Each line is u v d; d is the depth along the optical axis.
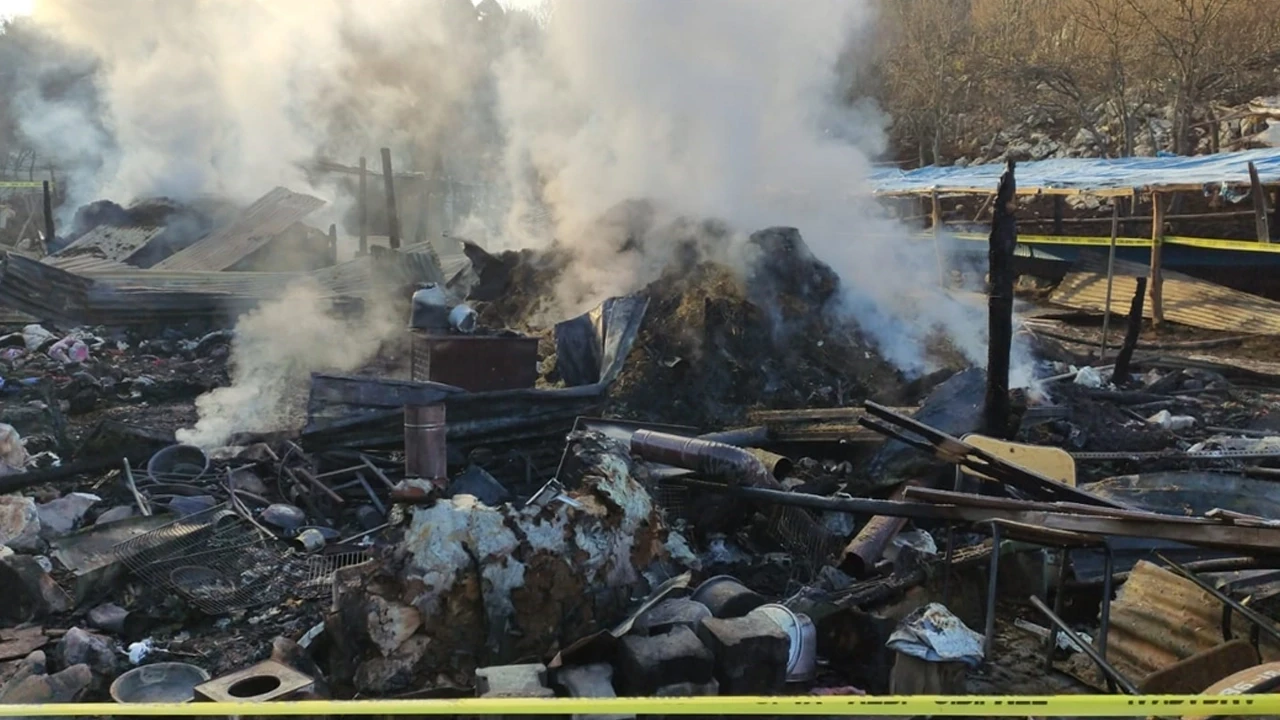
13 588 4.98
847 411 7.32
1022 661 4.44
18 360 11.84
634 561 4.52
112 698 3.92
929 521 6.04
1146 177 16.23
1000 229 6.50
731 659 3.69
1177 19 24.42
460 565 4.11
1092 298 16.80
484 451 7.16
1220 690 2.84
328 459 6.91
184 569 5.29
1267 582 4.44
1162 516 4.09
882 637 4.29
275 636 4.82
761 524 5.93
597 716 3.38
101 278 14.82
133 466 7.11
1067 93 27.77
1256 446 7.82
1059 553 5.18
